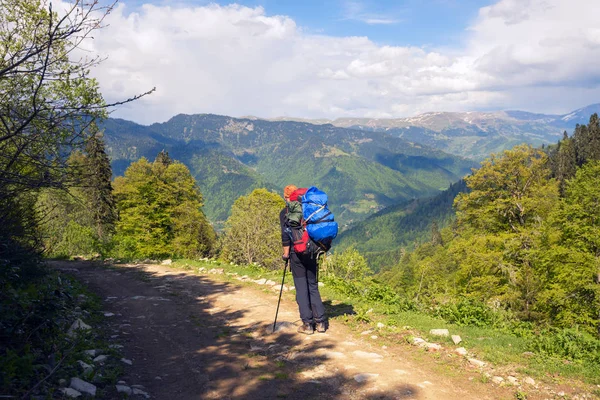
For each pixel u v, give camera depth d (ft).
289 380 16.26
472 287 104.17
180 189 167.84
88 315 26.35
